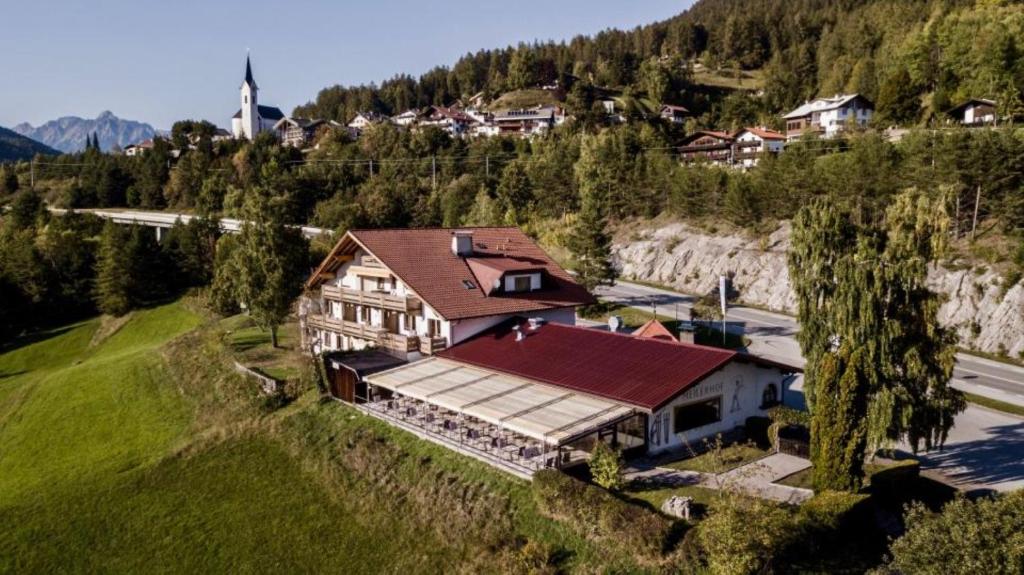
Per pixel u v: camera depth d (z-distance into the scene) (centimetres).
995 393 4825
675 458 3575
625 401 3484
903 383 3322
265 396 5038
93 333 9412
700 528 2603
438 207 12456
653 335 5022
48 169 19262
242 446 4581
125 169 17850
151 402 5709
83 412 5781
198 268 10281
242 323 7306
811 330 3566
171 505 4103
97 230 12988
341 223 10838
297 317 7219
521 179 11794
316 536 3600
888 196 7262
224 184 15112
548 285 5478
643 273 9269
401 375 4278
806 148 9344
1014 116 9688
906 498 3203
